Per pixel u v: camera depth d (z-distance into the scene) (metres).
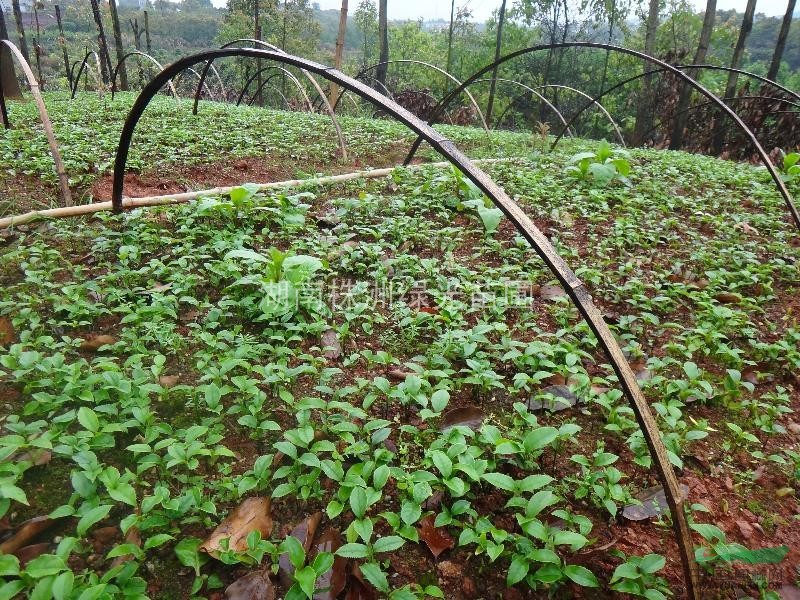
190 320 3.12
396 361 2.79
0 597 1.48
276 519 1.99
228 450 2.08
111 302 3.14
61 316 3.01
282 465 2.21
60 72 22.72
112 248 3.76
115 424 2.08
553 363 2.73
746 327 3.42
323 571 1.67
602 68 20.61
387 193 5.43
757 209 5.89
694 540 2.03
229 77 25.00
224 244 3.70
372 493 1.93
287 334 2.96
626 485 2.22
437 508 2.04
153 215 4.25
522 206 5.21
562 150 8.45
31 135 6.82
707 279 4.04
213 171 6.04
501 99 21.19
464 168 1.85
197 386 2.52
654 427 1.54
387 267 3.73
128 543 1.75
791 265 4.27
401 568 1.86
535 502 1.88
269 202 4.50
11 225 3.86
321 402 2.31
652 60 5.05
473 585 1.82
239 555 1.76
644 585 1.74
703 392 2.82
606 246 4.45
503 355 2.92
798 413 2.76
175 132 7.16
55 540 1.81
